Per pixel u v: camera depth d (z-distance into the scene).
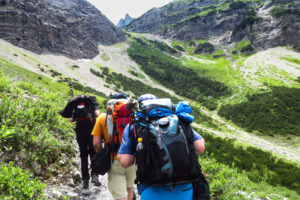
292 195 17.28
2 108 5.38
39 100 7.70
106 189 5.57
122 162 2.81
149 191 2.59
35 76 162.38
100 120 4.09
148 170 2.56
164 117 2.65
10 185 3.39
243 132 144.38
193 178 2.60
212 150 32.56
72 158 6.34
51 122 6.96
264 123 152.12
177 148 2.47
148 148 2.54
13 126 5.12
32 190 3.70
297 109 167.88
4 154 4.40
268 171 26.86
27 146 4.93
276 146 113.12
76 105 5.37
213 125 150.75
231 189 6.71
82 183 5.64
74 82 195.25
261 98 198.50
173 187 2.50
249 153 38.78
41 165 5.01
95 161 3.93
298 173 24.66
